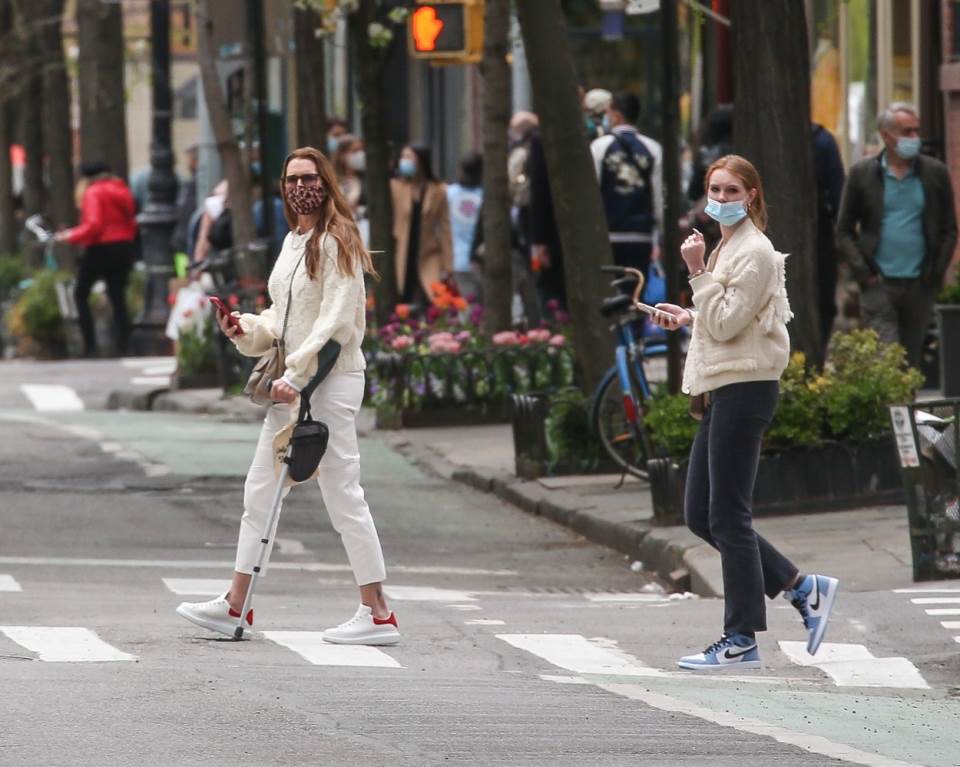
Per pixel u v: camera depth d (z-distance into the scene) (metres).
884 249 37.91
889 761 17.48
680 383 35.47
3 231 93.25
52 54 85.69
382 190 51.91
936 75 48.12
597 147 44.03
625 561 32.62
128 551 32.84
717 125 41.41
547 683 21.36
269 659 22.50
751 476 22.47
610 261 39.16
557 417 39.16
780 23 33.69
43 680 20.52
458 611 27.02
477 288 59.53
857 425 33.41
